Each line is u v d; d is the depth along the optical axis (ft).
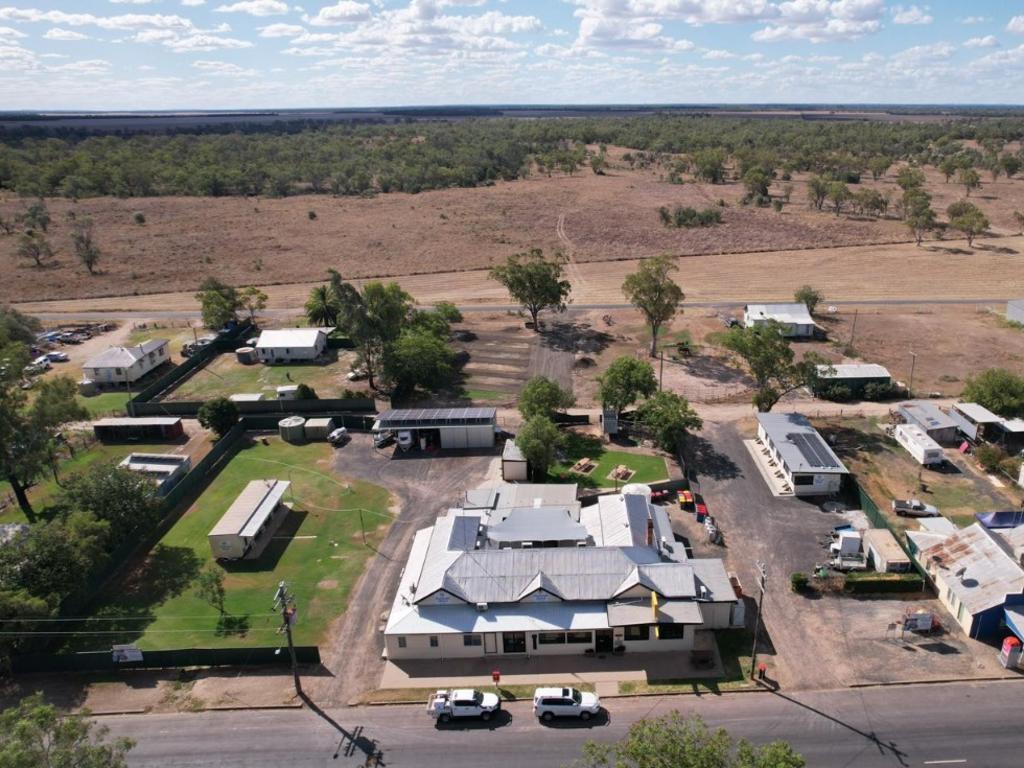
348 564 206.90
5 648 168.25
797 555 203.62
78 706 160.04
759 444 269.23
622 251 566.36
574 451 268.62
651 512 212.23
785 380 286.46
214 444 286.87
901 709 151.12
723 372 341.00
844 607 182.60
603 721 150.82
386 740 148.56
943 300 432.66
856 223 627.46
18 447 224.94
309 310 408.26
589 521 211.20
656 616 166.71
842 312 416.05
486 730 149.89
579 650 171.32
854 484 230.27
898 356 350.23
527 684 162.40
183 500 244.63
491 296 469.57
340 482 253.24
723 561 201.26
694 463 257.14
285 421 287.28
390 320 332.19
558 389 280.31
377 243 601.21
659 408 260.42
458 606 175.11
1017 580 172.96
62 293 499.92
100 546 199.00
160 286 511.40
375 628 181.68
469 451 273.54
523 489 230.48
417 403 315.99
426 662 170.60
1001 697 153.28
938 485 237.45
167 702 160.86
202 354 374.22
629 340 386.73
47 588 179.01
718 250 563.48
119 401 329.11
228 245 606.14
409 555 209.15
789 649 169.07
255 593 195.93
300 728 152.56
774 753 98.73
